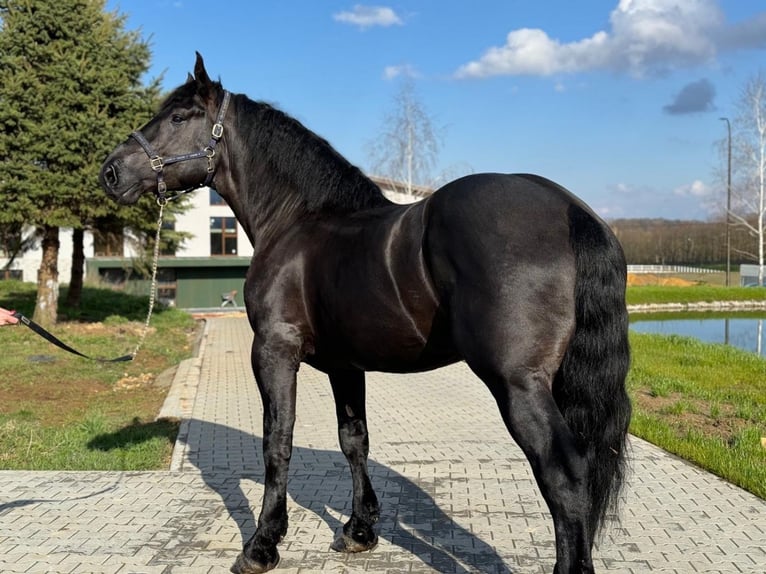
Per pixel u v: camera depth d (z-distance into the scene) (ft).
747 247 182.60
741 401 27.14
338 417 12.53
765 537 12.92
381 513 14.44
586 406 8.26
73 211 44.55
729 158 140.05
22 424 24.03
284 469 11.30
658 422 22.59
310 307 10.94
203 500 15.33
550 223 8.65
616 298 8.36
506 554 12.17
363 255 9.93
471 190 9.07
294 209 11.83
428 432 22.65
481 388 31.94
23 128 42.39
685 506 14.70
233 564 11.62
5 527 13.62
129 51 46.19
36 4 42.75
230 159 12.59
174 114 12.52
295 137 12.00
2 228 48.80
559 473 7.95
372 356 10.17
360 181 11.52
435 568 11.62
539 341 8.29
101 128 42.42
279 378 11.18
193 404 27.89
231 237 123.24
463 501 15.21
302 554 12.31
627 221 266.98
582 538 7.89
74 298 57.82
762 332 71.46
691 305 115.14
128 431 23.41
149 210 48.57
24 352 39.01
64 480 16.99
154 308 66.80
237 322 65.87
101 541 12.89
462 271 8.71
